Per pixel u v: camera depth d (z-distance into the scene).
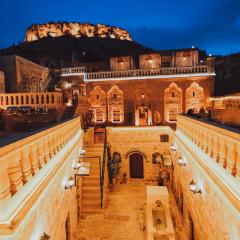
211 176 6.65
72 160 11.22
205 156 7.48
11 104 18.27
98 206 14.77
